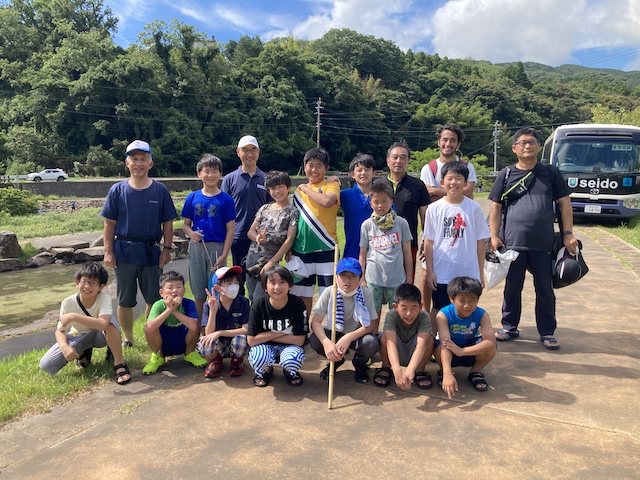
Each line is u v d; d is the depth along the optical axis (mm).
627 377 3314
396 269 3664
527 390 3154
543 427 2686
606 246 8375
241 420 2840
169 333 3738
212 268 4172
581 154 11367
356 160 3986
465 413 2873
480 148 59156
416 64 79750
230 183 4633
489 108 68000
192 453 2492
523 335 4227
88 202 24391
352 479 2246
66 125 38750
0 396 3117
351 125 54125
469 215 3619
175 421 2840
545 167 3926
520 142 3877
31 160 36938
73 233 16328
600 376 3336
